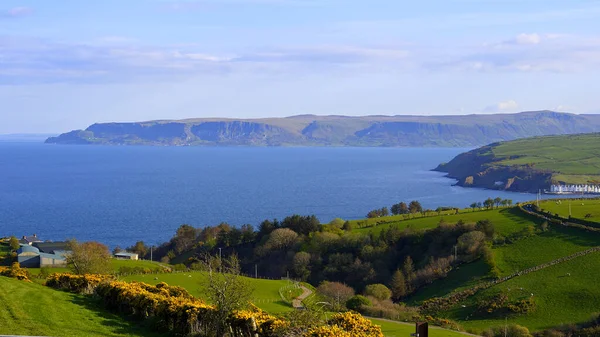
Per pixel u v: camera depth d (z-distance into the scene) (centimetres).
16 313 2639
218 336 2564
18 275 4428
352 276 9800
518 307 6806
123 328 2748
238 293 2703
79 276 3938
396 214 14462
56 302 3094
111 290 3356
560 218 10375
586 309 6619
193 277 6303
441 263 9188
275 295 6228
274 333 2464
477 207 13738
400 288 8688
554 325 6184
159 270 7738
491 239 9812
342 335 2281
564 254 8662
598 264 7962
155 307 2953
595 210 11006
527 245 9350
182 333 2680
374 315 5897
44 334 2327
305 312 2586
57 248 9388
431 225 11425
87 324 2695
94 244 8450
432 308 7450
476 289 7788
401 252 10469
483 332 5644
